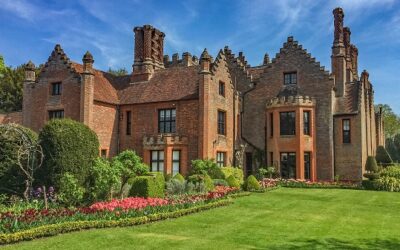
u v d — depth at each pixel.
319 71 31.41
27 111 30.27
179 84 29.88
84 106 27.39
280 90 32.66
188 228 12.80
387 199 21.38
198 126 27.55
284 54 32.84
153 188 16.97
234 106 31.92
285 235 12.04
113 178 15.66
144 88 31.09
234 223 13.81
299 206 18.34
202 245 10.62
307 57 31.95
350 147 30.59
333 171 30.61
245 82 34.19
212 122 28.14
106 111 29.36
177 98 28.50
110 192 16.36
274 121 31.27
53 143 17.31
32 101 30.22
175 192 19.45
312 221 14.49
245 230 12.67
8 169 18.08
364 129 33.19
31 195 16.30
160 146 27.77
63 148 17.23
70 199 14.91
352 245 10.91
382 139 52.25
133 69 32.38
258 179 29.58
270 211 16.70
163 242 10.85
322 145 30.84
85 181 17.22
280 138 30.84
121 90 31.95
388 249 10.57
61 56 29.33
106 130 29.23
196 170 24.75
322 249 10.41
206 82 27.61
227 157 30.25
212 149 27.92
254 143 33.12
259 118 33.19
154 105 29.38
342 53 32.75
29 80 30.55
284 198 21.17
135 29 32.72
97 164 15.93
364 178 30.14
